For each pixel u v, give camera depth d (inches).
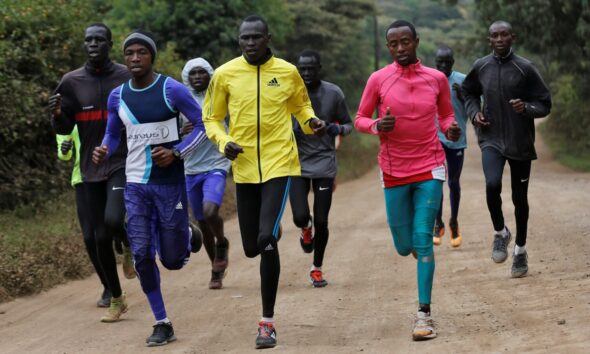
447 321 300.8
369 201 855.7
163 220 298.0
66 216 591.2
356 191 1024.2
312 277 396.5
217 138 287.1
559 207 623.8
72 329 325.7
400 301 349.1
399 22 290.0
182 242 302.0
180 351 280.7
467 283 373.7
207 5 1102.4
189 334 308.2
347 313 331.6
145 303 375.9
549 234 490.6
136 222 295.0
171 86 297.1
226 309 353.1
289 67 291.3
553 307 303.9
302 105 299.3
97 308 368.2
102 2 1107.9
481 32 1318.9
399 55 287.7
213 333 308.0
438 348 261.3
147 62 296.5
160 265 486.0
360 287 387.9
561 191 749.3
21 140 635.5
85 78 346.3
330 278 417.4
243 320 328.5
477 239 506.9
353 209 767.1
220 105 293.7
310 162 399.2
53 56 676.7
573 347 244.5
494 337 269.1
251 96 287.4
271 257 281.4
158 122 296.5
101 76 346.3
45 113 642.2
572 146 1528.1
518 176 373.1
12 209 611.5
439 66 478.0
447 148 476.1
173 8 1099.9
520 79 363.9
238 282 422.3
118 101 300.8
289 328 308.0
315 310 339.9
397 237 299.7
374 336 288.5
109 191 335.6
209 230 406.3
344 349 270.1
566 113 1610.5
